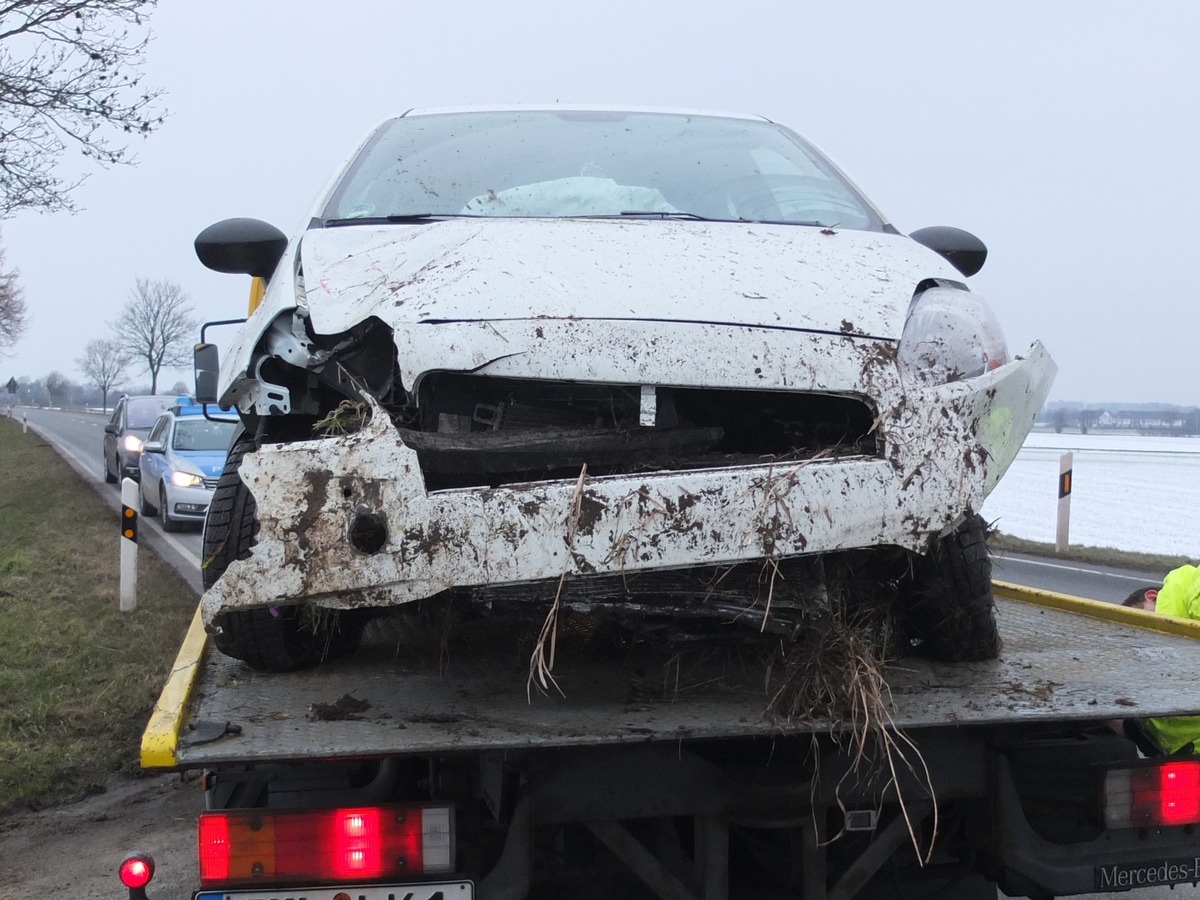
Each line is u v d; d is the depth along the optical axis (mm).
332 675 3125
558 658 3191
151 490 15375
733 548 2525
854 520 2584
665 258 3018
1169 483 28156
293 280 3107
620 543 2498
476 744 2436
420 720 2652
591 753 2629
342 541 2490
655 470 2645
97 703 6020
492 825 2600
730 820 2668
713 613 2617
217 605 2508
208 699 2879
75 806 4887
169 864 4230
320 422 2775
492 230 3234
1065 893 2801
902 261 3203
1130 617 4082
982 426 2752
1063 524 13531
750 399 2844
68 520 15680
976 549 3176
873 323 2799
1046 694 2912
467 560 2486
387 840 2441
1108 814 2783
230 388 3025
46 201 10805
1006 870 2787
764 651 2824
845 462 2609
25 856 4340
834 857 2824
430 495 2500
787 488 2553
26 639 7398
